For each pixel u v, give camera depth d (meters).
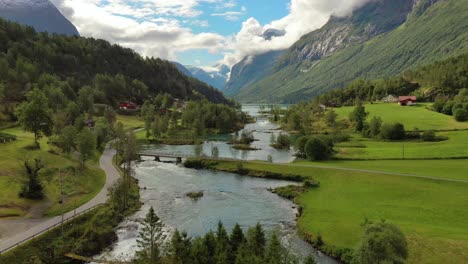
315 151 138.12
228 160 138.25
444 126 185.50
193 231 74.50
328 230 71.06
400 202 85.31
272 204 93.06
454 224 69.94
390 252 46.09
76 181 95.44
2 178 83.69
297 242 68.50
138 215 83.94
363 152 145.62
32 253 59.28
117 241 70.19
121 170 119.12
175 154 155.00
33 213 73.50
